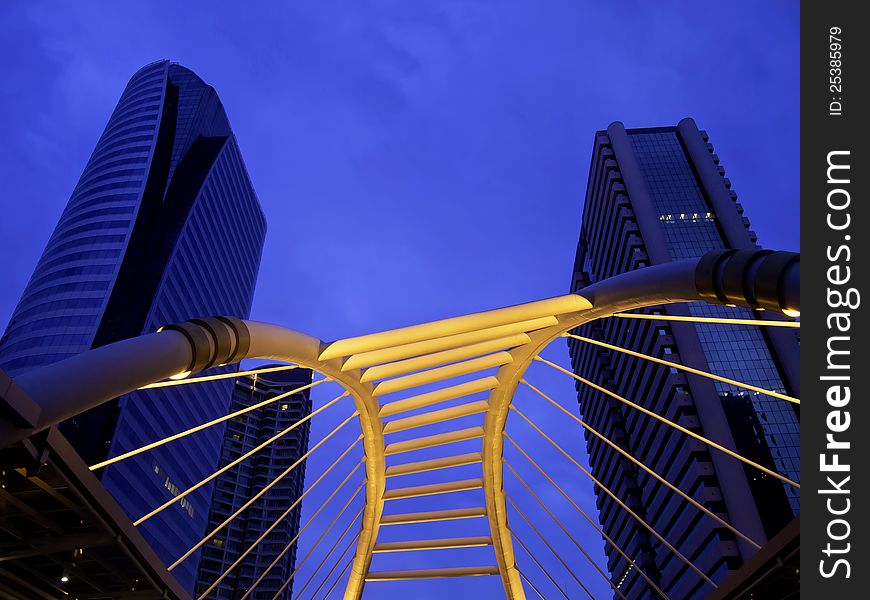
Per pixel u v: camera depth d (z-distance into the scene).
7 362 104.44
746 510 81.38
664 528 100.50
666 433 97.81
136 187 124.38
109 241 116.56
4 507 16.73
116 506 17.55
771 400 90.75
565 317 26.80
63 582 20.67
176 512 106.62
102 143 139.50
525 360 30.14
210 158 141.38
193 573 112.56
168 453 105.88
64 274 113.12
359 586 38.97
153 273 113.69
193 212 127.00
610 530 130.50
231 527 151.38
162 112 140.12
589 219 134.75
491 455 35.06
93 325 105.62
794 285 17.72
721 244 107.00
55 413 14.04
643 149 121.12
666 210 111.81
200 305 126.75
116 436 91.94
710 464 87.06
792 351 92.69
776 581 21.53
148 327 106.62
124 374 15.84
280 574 151.62
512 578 38.69
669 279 21.97
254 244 162.00
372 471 35.31
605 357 129.00
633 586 115.94
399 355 26.84
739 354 95.19
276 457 166.50
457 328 24.98
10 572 19.75
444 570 40.06
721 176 114.88
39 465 14.02
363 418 32.03
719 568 81.19
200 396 119.81
